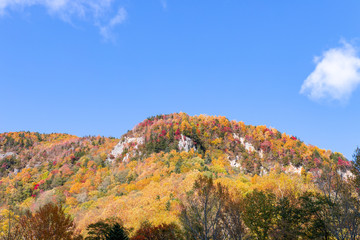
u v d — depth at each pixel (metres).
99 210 70.25
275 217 26.36
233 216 26.98
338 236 24.20
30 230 25.80
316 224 25.50
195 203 29.31
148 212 50.59
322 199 26.97
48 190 115.19
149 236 37.19
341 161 123.25
